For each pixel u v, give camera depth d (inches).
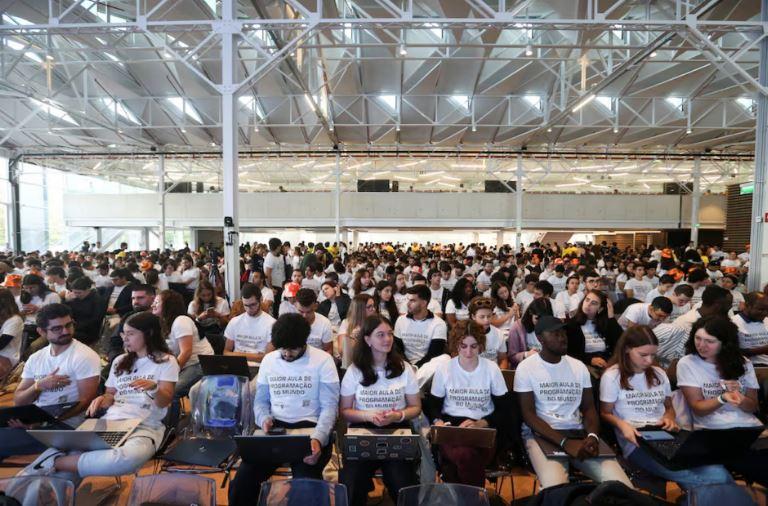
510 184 917.8
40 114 596.1
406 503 77.8
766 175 279.6
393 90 536.7
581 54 409.7
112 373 122.4
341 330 179.3
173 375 122.3
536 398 116.5
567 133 673.0
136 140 685.3
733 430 99.4
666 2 343.0
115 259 467.2
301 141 714.8
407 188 1201.4
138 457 105.7
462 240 1213.7
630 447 113.5
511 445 121.7
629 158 749.3
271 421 107.5
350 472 102.9
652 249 736.3
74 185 924.6
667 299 173.9
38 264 358.0
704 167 895.1
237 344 174.6
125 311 231.3
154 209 835.4
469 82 518.6
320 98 531.5
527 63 470.6
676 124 611.2
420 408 115.1
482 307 158.7
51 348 125.3
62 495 75.1
